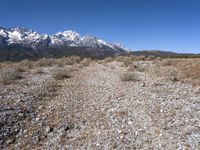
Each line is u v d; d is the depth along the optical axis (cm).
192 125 1073
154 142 944
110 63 4525
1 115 1212
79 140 1009
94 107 1431
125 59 5072
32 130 1104
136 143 947
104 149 918
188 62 3722
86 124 1172
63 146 962
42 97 1648
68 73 2800
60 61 4269
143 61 4506
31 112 1322
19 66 3366
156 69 3005
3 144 983
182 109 1305
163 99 1530
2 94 1667
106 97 1658
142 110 1323
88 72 3100
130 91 1823
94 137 1026
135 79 2328
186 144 902
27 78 2455
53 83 2169
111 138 1003
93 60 5394
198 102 1453
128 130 1070
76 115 1294
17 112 1284
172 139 955
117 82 2247
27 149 946
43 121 1205
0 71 2758
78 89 1952
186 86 1975
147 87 1962
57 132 1090
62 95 1736
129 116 1241
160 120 1154
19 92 1752
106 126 1130
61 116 1277
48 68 3475
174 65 3550
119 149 907
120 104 1465
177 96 1619
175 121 1129
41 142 1005
